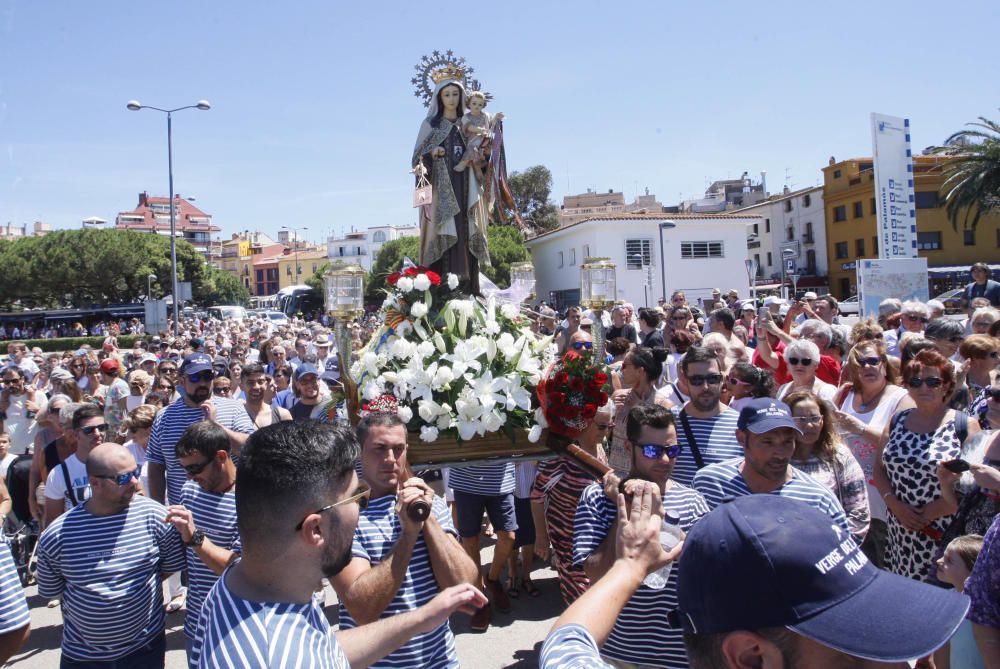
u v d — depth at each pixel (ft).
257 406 21.06
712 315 25.04
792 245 152.87
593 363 12.92
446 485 21.56
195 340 45.78
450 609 7.10
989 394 12.87
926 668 11.55
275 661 5.02
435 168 16.12
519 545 18.45
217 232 367.04
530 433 12.29
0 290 152.25
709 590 4.30
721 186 199.72
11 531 20.59
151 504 12.31
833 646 3.93
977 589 8.11
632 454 10.41
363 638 6.91
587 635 5.09
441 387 12.31
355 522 5.96
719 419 13.02
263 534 5.55
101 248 154.51
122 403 27.81
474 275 16.80
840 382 18.85
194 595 12.04
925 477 12.66
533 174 160.04
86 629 11.52
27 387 27.32
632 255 105.91
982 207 98.53
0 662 9.43
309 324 88.17
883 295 37.81
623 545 5.96
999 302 30.58
